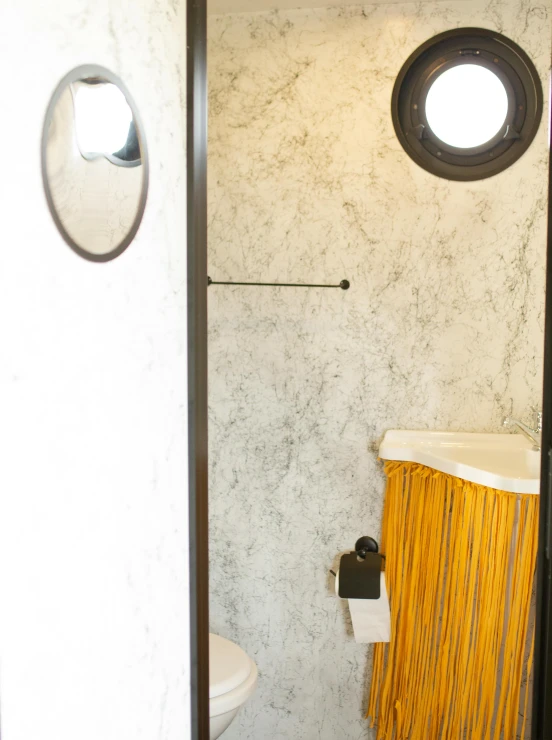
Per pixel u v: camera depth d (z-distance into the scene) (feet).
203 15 4.38
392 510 7.91
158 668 3.93
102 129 3.18
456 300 8.02
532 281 7.89
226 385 8.45
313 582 8.40
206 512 4.61
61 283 2.87
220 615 8.64
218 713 6.37
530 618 7.67
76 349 2.99
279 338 8.32
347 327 8.20
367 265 8.13
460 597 7.36
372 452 8.22
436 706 7.68
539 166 7.81
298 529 8.39
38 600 2.73
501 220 7.90
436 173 7.95
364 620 7.72
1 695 2.49
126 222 3.43
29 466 2.65
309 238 8.21
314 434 8.30
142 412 3.68
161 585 3.96
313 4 7.98
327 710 8.48
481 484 6.85
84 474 3.08
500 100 7.80
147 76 3.70
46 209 2.75
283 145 8.20
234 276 8.39
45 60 2.73
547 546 4.79
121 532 3.45
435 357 8.07
